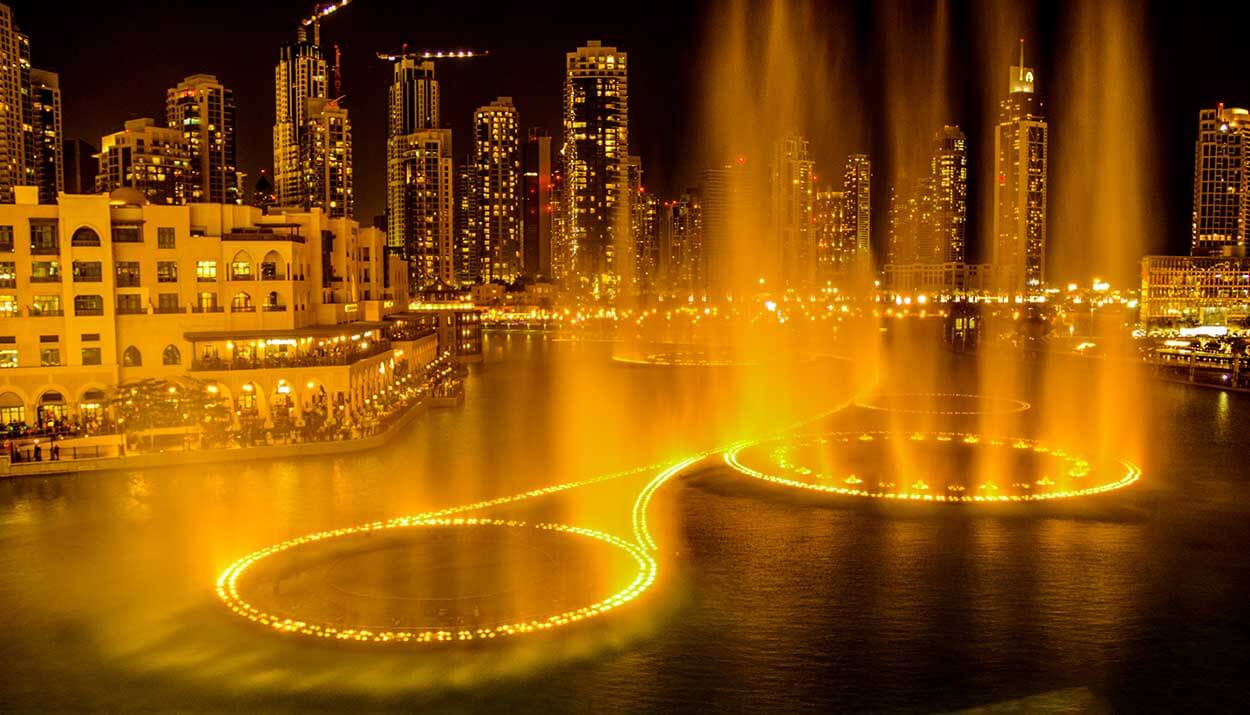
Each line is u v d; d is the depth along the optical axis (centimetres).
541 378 16075
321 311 11581
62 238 9025
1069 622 4484
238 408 9106
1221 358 15600
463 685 3856
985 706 3734
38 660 4081
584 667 4016
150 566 5206
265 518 6166
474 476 7469
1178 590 4869
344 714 3634
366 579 5009
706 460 8200
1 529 5881
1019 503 6588
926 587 4916
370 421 9225
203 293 9669
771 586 4931
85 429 8394
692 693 3822
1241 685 3897
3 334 8912
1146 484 7150
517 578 5034
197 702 3722
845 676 3966
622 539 5744
